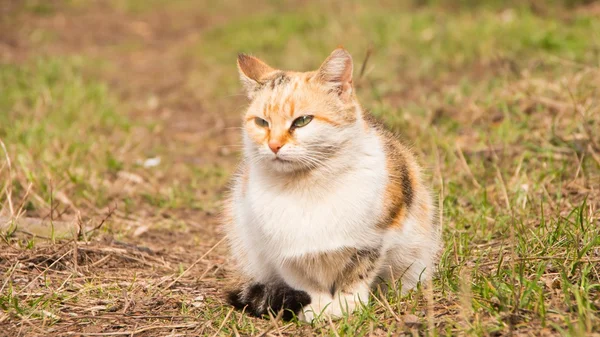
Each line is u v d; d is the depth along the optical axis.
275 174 6.00
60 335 5.82
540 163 9.30
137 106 15.67
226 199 7.54
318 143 5.87
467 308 5.50
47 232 8.12
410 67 15.32
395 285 6.32
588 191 8.27
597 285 5.72
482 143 10.22
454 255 6.92
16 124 12.02
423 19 17.41
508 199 8.26
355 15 19.06
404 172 6.46
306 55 16.95
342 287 6.14
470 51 15.14
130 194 10.39
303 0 24.00
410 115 11.52
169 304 6.57
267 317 6.26
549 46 14.38
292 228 5.85
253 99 6.38
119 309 6.43
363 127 6.11
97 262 7.54
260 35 19.12
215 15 24.27
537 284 5.91
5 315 6.09
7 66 16.42
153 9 25.39
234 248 7.01
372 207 5.86
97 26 23.06
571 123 9.86
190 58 19.25
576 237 6.52
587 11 16.61
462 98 12.45
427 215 6.80
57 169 10.23
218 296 6.82
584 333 4.91
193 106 15.67
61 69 16.55
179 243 8.85
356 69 15.05
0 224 8.01
